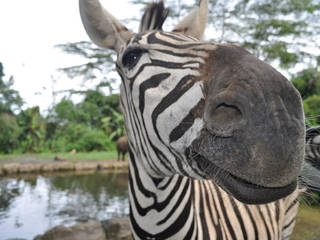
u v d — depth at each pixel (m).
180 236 1.22
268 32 11.60
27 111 21.72
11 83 25.47
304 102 6.66
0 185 8.62
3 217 5.42
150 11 1.41
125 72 1.17
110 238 4.20
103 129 25.12
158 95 0.97
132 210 1.32
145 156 1.14
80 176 10.50
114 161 14.03
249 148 0.66
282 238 2.01
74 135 22.56
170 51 0.98
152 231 1.25
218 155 0.73
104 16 1.36
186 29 1.61
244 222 1.49
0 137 20.20
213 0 12.39
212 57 0.84
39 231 4.66
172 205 1.22
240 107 0.67
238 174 0.69
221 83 0.74
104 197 6.98
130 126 1.24
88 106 25.70
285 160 0.65
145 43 1.07
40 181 9.35
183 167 0.95
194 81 0.85
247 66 0.71
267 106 0.66
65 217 5.38
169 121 0.92
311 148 1.05
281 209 1.81
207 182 1.53
